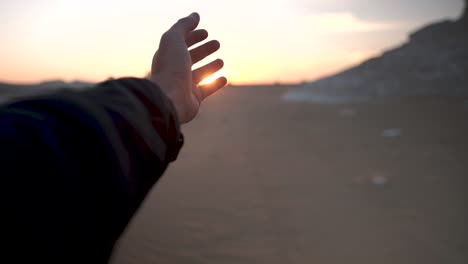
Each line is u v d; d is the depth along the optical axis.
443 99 30.89
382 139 13.68
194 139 15.10
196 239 5.14
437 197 6.84
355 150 11.71
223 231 5.40
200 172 9.11
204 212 6.22
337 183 7.89
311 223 5.69
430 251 4.71
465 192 7.09
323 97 38.84
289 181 8.09
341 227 5.53
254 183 8.01
